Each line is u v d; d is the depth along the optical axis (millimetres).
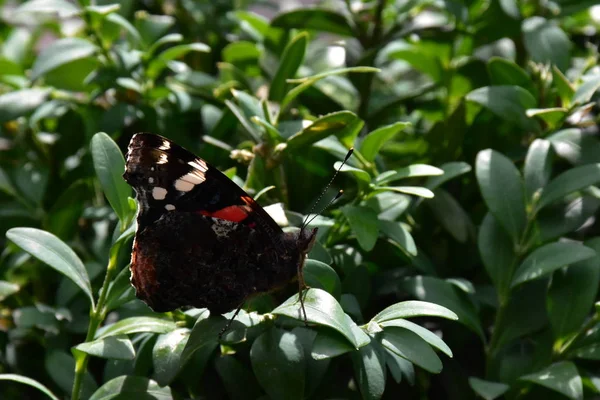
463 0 712
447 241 680
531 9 718
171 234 646
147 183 648
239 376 651
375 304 670
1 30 761
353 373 657
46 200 709
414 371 655
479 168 667
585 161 667
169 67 703
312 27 714
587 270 657
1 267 695
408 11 719
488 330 675
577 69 716
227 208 647
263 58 714
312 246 650
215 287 647
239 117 669
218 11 743
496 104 677
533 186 665
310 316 631
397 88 734
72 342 679
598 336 655
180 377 654
